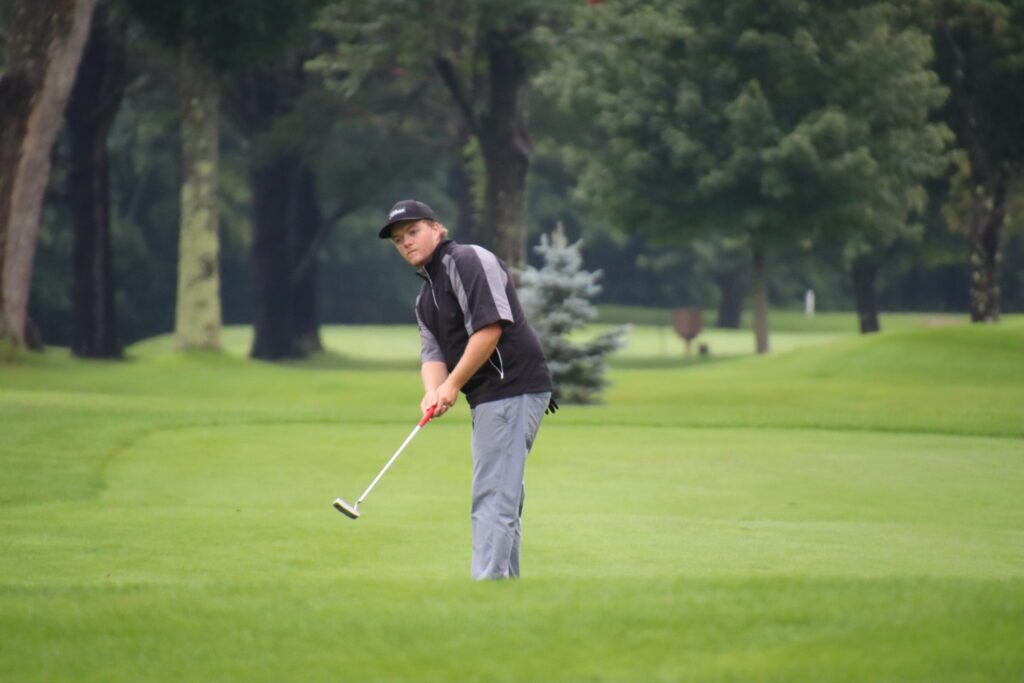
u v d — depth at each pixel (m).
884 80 135.38
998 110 140.00
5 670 15.22
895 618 16.34
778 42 133.25
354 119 162.88
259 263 170.00
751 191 138.38
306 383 95.50
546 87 145.88
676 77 138.75
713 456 48.09
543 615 17.06
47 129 99.19
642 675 14.45
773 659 14.83
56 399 70.81
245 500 36.75
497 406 21.86
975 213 142.38
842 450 50.19
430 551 27.86
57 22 97.44
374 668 15.06
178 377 99.00
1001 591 17.83
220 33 114.81
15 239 100.12
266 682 14.69
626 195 140.50
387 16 119.75
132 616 17.50
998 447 51.44
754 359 115.00
